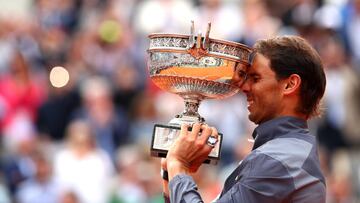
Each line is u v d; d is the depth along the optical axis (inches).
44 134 1098.7
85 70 1158.3
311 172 389.7
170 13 1213.7
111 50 1183.6
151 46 405.4
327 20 1153.4
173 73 399.9
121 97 1107.3
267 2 1182.9
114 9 1231.5
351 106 1082.1
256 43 406.6
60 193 958.4
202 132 398.3
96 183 978.7
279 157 388.5
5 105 1085.8
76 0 1264.8
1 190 968.9
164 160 406.0
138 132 1065.5
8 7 1347.2
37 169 963.3
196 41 395.2
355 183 1023.6
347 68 1108.5
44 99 1113.4
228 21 1177.4
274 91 401.1
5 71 1131.3
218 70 397.4
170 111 1065.5
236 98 1040.8
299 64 399.2
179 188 387.2
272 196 383.9
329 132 1067.9
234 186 389.1
